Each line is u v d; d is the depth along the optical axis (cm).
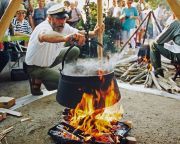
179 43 462
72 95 218
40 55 375
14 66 588
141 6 905
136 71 527
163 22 833
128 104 377
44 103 386
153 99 398
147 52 569
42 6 680
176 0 150
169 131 291
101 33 279
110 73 223
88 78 212
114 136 256
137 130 293
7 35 491
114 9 820
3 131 296
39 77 393
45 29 351
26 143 272
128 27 797
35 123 318
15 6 154
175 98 399
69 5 751
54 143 270
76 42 265
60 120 325
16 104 379
